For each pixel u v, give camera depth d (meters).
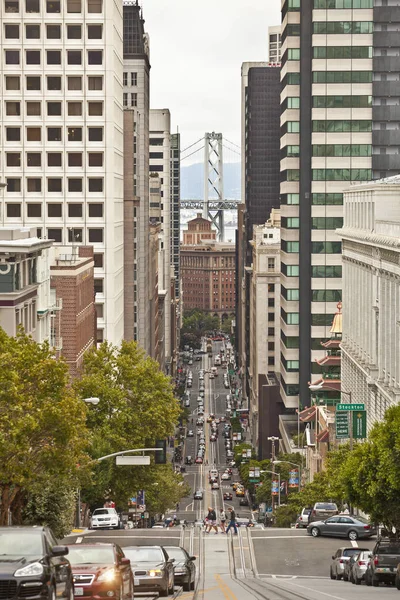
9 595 51.31
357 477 128.25
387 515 126.94
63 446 112.00
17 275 157.88
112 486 194.25
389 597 75.00
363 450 130.38
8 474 108.25
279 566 131.38
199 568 130.00
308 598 74.69
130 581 72.69
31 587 51.59
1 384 107.12
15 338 125.38
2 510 114.06
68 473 126.12
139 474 194.38
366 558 104.62
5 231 173.38
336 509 175.75
